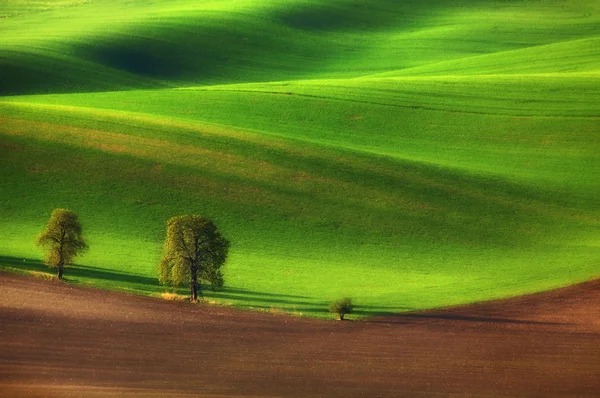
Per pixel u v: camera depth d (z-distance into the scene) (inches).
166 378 5088.6
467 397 5108.3
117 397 4643.2
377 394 5064.0
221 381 5118.1
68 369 5093.5
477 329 6806.1
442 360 5900.6
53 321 6151.6
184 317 6712.6
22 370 4997.5
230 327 6510.8
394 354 6003.9
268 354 5812.0
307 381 5241.1
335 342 6264.8
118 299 7135.8
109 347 5654.5
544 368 5797.2
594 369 5797.2
